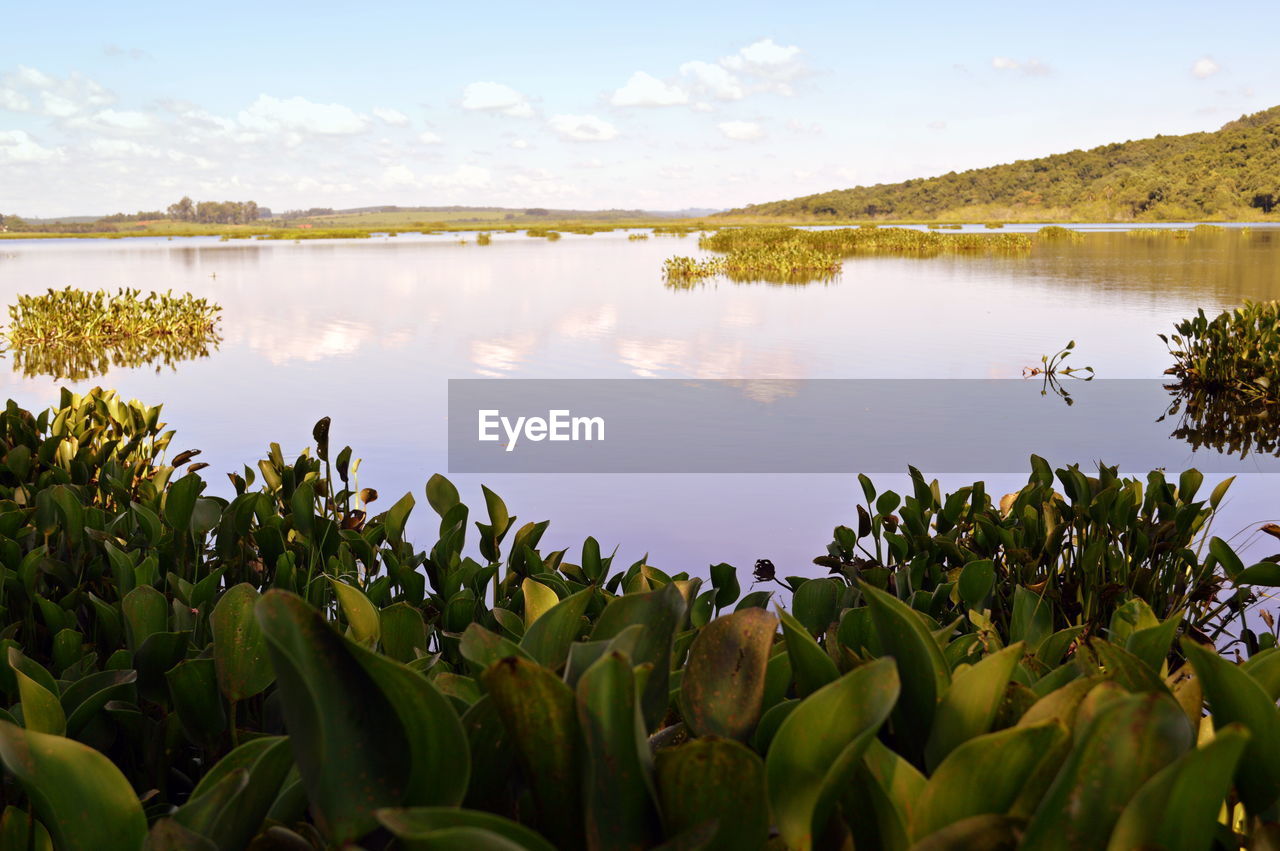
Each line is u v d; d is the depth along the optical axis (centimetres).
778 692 98
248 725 142
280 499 256
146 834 75
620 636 80
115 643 167
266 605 68
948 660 125
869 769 68
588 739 63
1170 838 56
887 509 256
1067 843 58
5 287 2228
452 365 1077
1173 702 59
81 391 955
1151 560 270
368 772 68
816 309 1661
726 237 4700
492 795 80
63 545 212
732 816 65
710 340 1260
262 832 79
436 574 199
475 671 92
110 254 4400
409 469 623
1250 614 350
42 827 90
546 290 2080
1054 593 272
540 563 198
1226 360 898
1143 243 4469
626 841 65
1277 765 71
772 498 552
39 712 98
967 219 13775
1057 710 76
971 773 65
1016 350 1165
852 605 173
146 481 265
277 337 1341
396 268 2914
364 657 64
